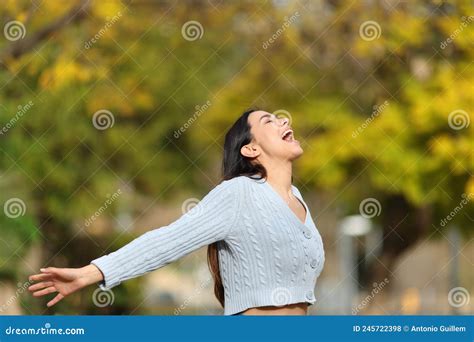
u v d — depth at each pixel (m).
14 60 21.55
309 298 7.91
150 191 24.94
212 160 25.19
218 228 7.71
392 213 25.31
